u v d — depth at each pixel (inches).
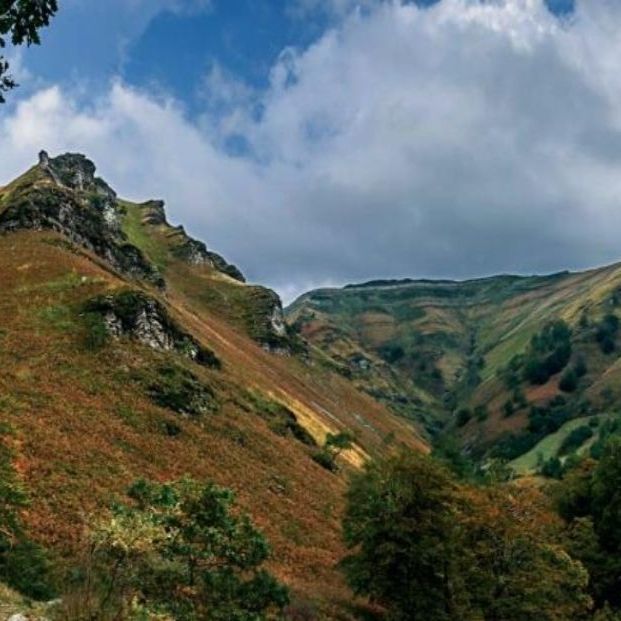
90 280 2992.1
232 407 2888.8
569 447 6688.0
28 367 2204.7
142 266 4591.5
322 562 1849.2
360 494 1437.0
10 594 609.6
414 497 1321.4
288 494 2341.3
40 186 3986.2
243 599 765.3
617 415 6943.9
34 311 2647.6
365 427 5433.1
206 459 2223.2
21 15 469.1
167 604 666.8
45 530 1194.0
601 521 1983.3
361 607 1504.7
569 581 1414.9
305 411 4035.4
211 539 714.8
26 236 3511.3
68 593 640.4
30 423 1758.1
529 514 1503.4
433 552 1272.1
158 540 656.4
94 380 2322.8
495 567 1371.8
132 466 1844.2
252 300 6373.0
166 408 2432.3
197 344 3221.0
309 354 6855.3
